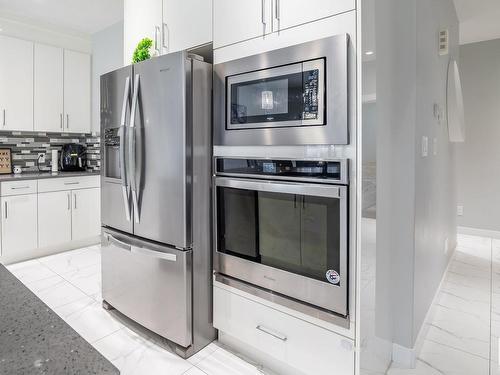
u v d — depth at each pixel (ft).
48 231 11.73
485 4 10.55
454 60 10.05
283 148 5.15
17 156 12.60
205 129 6.12
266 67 5.20
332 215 4.63
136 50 7.33
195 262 6.12
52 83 12.52
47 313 2.24
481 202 14.76
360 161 4.40
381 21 5.13
